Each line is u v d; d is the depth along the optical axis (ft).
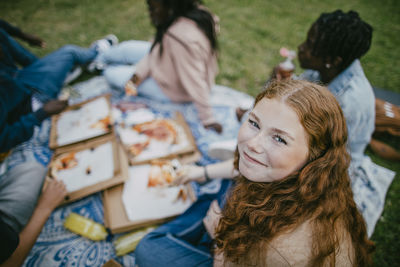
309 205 2.20
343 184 2.39
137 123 5.86
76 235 4.49
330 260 2.06
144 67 6.54
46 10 12.82
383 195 5.80
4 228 3.01
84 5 13.37
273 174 2.17
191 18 5.58
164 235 3.67
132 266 4.20
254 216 2.30
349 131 4.42
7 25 7.13
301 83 2.23
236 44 11.29
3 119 4.93
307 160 2.18
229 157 5.11
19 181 4.04
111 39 9.07
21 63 6.85
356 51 4.15
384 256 5.19
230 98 7.50
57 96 6.63
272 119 2.05
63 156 5.05
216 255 2.73
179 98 6.83
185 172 4.24
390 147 6.85
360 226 2.57
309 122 2.02
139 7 13.33
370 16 13.89
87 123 5.64
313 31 4.34
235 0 14.52
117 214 4.42
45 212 3.82
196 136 6.32
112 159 4.94
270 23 12.87
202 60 5.79
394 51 11.51
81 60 7.55
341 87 4.39
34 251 4.30
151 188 4.72
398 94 8.59
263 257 2.15
